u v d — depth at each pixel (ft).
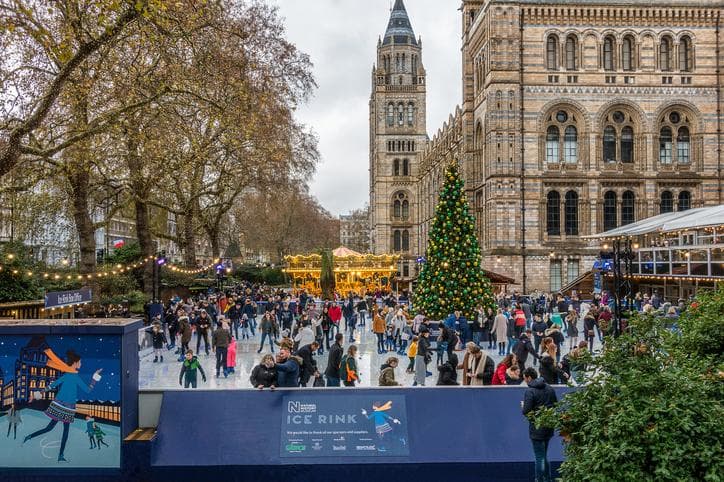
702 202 193.77
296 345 79.41
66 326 40.22
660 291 162.20
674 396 25.94
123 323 41.27
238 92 106.93
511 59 190.70
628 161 195.72
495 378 53.62
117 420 40.16
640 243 166.20
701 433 25.23
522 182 189.98
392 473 40.96
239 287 205.26
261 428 41.88
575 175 190.90
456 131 247.50
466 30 220.64
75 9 66.54
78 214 111.34
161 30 66.74
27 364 40.24
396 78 412.36
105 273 115.14
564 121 193.88
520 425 42.60
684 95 193.88
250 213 283.18
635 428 25.32
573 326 93.91
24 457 40.06
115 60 88.12
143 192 127.44
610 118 194.49
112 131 94.32
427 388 43.70
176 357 93.40
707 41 194.70
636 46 193.57
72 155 98.48
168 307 125.90
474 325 98.89
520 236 189.88
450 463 41.09
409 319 112.57
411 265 404.57
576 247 190.49
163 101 97.09
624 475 24.73
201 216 179.32
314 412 42.52
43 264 121.29
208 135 138.72
